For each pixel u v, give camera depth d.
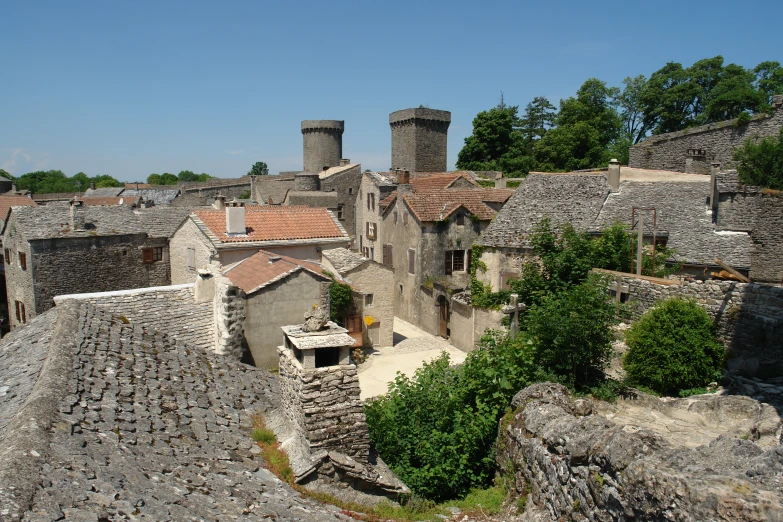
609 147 62.56
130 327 11.16
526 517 8.12
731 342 14.34
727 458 5.95
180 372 9.95
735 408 11.57
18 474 4.85
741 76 54.38
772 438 9.88
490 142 67.38
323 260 28.11
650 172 31.48
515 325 16.39
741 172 32.34
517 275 24.20
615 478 6.35
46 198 76.88
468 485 10.46
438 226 31.64
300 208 30.41
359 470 7.68
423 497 9.92
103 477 5.41
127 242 33.16
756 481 5.20
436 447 10.60
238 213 26.42
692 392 13.18
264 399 10.14
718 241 21.02
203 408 8.78
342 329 8.45
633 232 20.75
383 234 37.22
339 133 85.50
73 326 9.99
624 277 17.61
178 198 61.94
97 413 7.09
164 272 34.81
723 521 4.76
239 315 13.62
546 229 22.23
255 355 17.06
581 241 20.50
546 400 9.84
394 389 12.70
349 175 62.94
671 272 19.91
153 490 5.57
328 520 6.45
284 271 17.83
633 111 66.00
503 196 33.78
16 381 8.38
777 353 13.25
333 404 7.87
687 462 5.94
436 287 30.27
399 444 10.80
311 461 7.40
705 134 38.69
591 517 6.68
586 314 13.32
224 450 7.59
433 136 72.12
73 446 5.87
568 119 63.28
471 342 26.67
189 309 14.30
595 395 13.09
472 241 32.41
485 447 10.74
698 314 13.94
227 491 6.27
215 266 22.41
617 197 24.70
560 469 7.61
